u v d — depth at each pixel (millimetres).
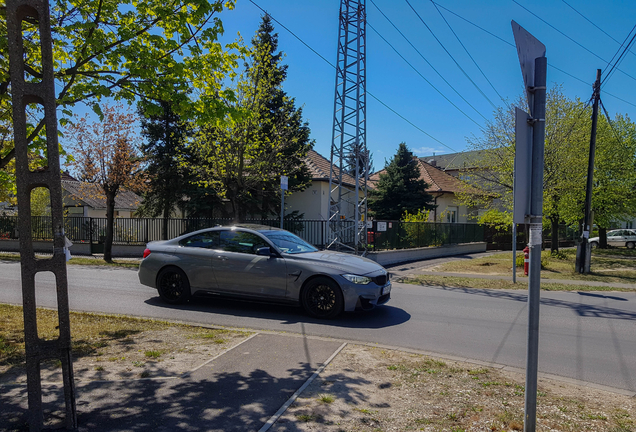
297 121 21812
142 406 3732
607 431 3387
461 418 3572
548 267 17766
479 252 26000
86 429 3324
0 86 6109
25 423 3381
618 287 12266
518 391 4215
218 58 7211
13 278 12367
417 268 16422
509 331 6957
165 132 21703
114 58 6391
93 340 5742
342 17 15852
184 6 6688
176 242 8617
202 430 3328
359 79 15844
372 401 3895
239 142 16656
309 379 4395
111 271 14297
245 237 8172
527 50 3139
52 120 3215
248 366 4777
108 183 17469
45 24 3160
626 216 31094
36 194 25797
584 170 20000
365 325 7121
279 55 22422
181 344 5613
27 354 3223
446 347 5938
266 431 3312
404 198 28797
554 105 18594
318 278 7434
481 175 20609
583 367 5203
